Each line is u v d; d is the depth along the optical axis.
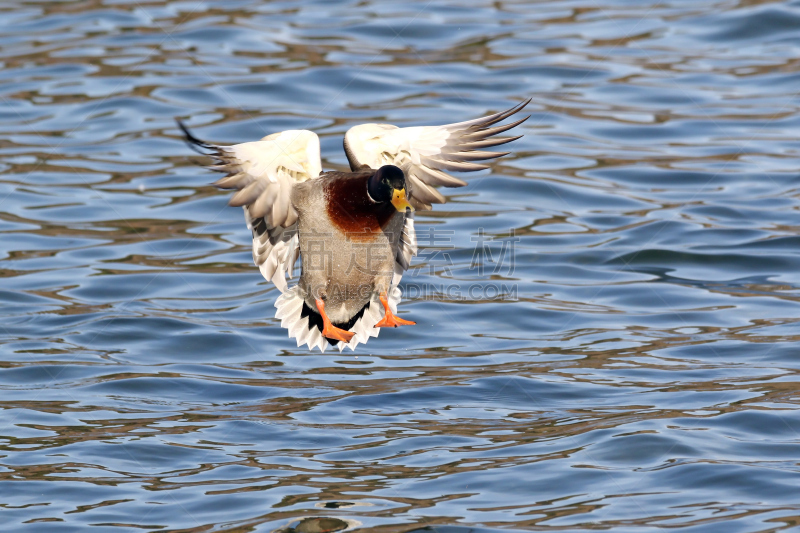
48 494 8.60
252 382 11.14
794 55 21.48
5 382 11.03
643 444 9.20
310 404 10.52
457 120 18.61
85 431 9.88
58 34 23.25
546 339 12.12
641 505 8.16
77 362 11.55
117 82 20.69
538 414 10.09
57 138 18.58
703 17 23.59
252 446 9.55
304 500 8.40
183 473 8.99
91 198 16.42
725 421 9.66
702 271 13.90
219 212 16.12
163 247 14.91
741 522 7.83
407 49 22.16
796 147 17.83
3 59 21.80
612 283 13.66
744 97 19.84
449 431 9.75
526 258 14.42
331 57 21.66
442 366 11.48
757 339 11.75
